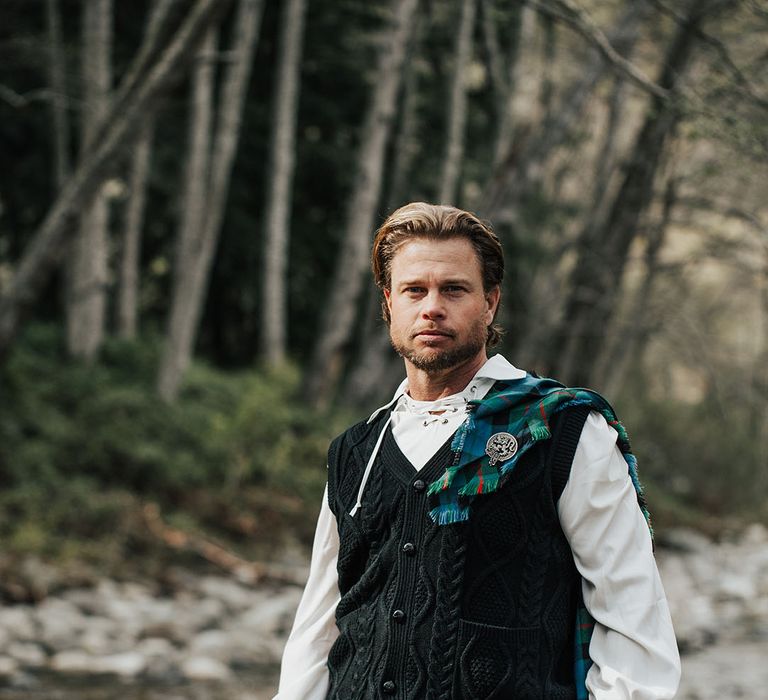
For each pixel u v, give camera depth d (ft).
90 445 35.14
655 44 35.22
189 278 41.57
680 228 38.17
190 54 26.76
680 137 34.96
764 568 43.19
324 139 54.60
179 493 35.32
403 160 47.60
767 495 59.21
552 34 43.01
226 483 37.27
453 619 5.96
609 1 36.70
